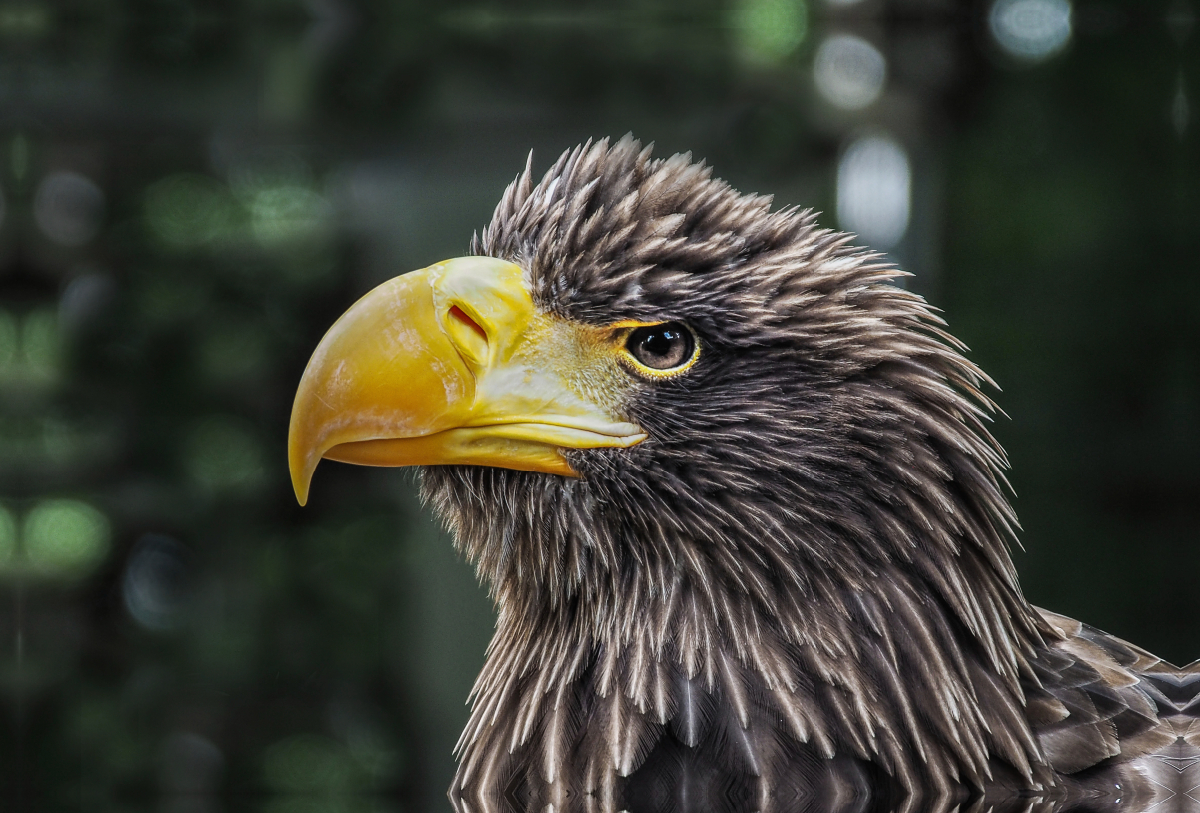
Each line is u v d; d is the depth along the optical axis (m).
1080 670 3.16
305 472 3.12
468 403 3.12
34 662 5.61
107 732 5.39
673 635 3.12
